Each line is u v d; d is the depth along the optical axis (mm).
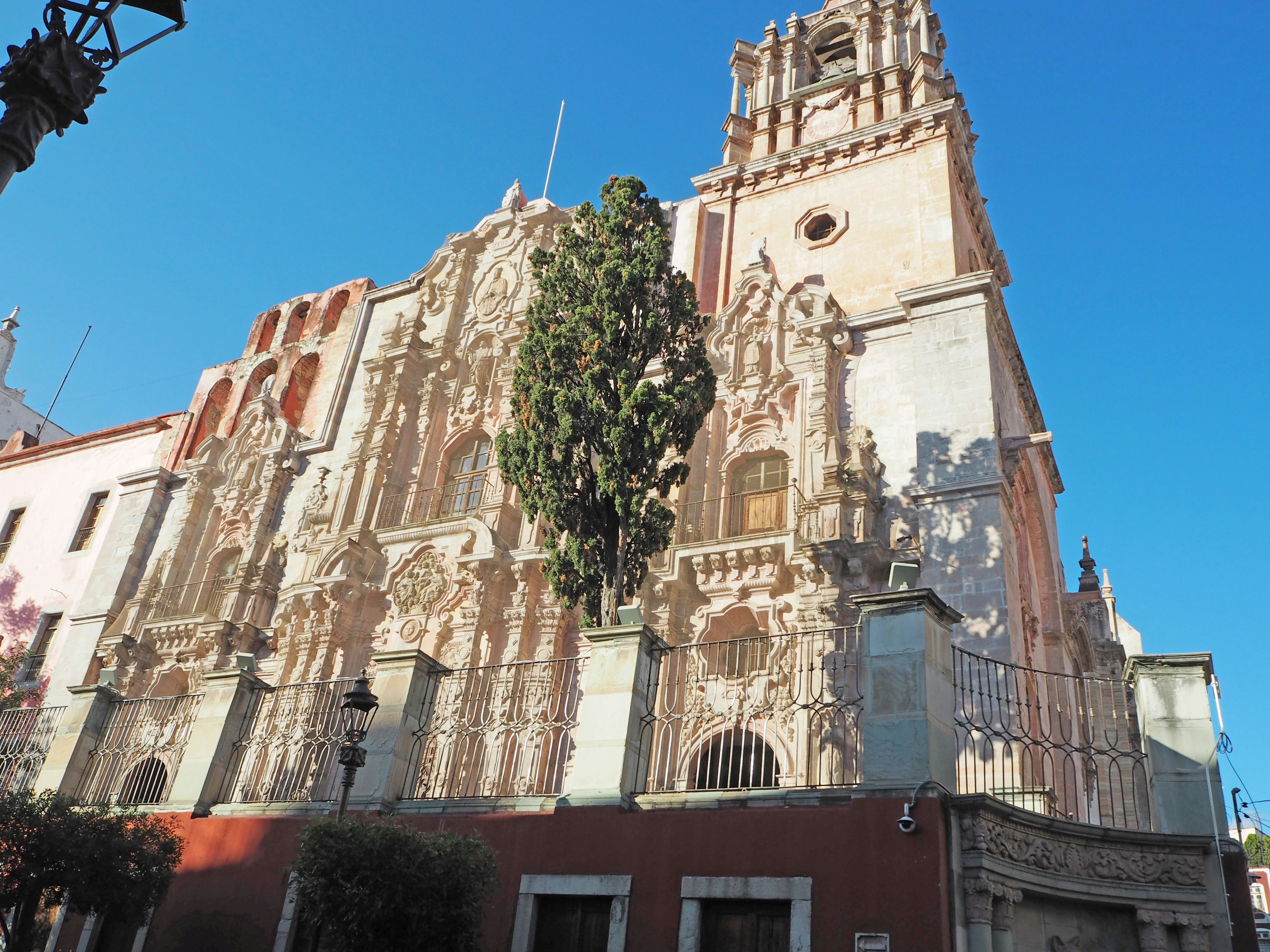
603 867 12164
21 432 41750
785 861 11172
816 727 19109
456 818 13680
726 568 22156
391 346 31703
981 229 30281
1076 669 28609
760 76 32906
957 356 22812
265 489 31156
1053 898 11391
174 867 15266
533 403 19609
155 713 18297
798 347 24891
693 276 28797
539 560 24422
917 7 31000
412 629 25406
